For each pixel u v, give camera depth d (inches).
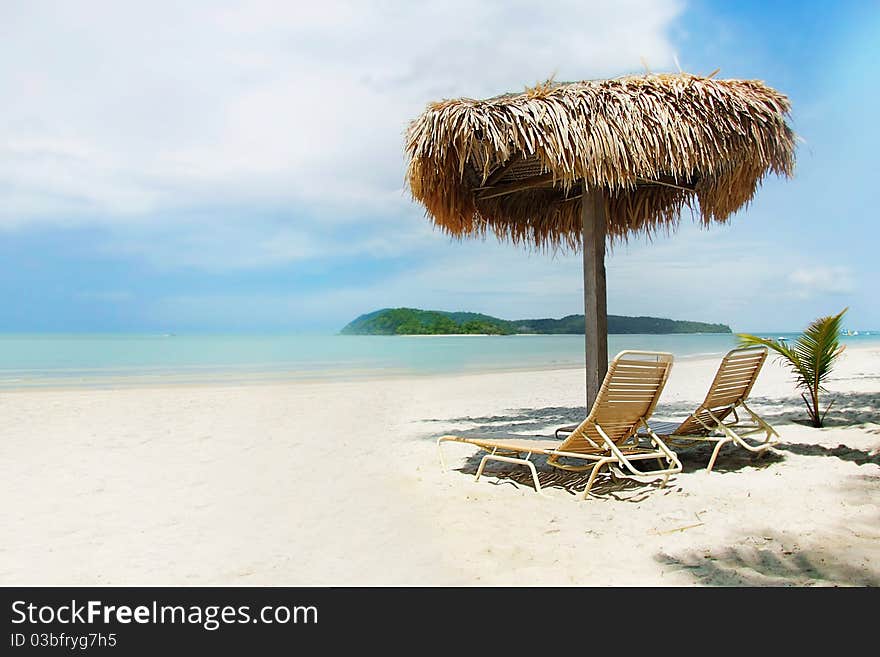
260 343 2456.9
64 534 151.6
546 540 137.7
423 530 148.8
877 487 165.3
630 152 176.6
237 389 550.0
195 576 125.2
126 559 134.8
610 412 172.1
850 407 317.4
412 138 193.0
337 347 1964.8
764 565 119.0
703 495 165.9
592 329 207.8
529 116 175.3
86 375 754.8
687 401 425.1
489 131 177.2
